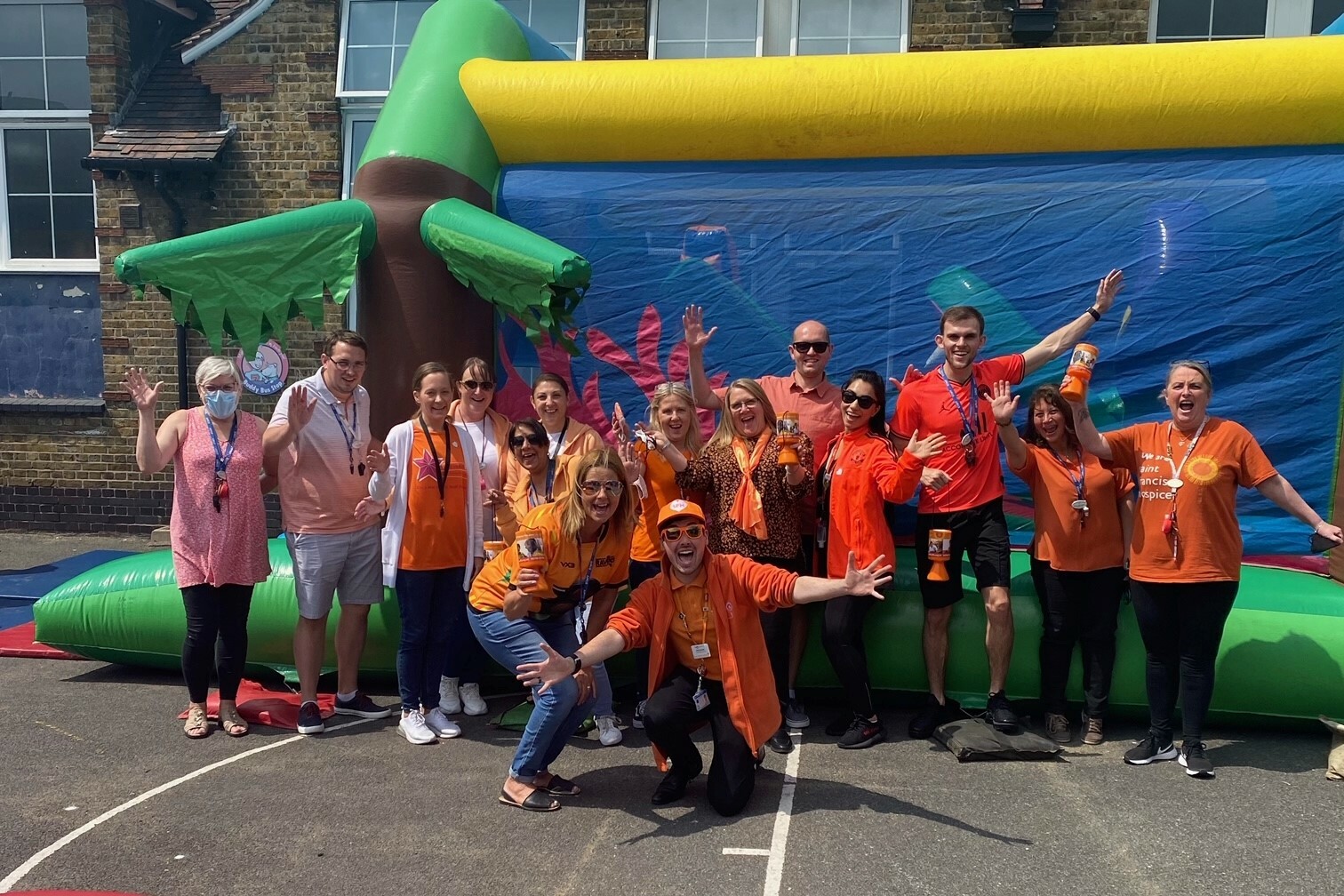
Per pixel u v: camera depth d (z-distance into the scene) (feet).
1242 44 16.44
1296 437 16.42
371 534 15.55
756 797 12.73
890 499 13.51
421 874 10.75
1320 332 16.25
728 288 17.80
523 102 18.12
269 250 16.34
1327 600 15.16
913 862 10.96
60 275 31.58
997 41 27.76
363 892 10.39
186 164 29.84
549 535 12.35
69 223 32.27
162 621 17.44
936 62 17.13
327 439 15.12
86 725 15.53
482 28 20.01
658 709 12.14
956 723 14.74
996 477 14.71
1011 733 14.35
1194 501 13.11
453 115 17.98
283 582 17.34
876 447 14.14
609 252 18.06
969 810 12.31
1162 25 27.78
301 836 11.67
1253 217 16.29
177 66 32.01
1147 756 13.79
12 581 24.98
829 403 15.51
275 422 14.99
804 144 17.49
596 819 12.14
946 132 17.01
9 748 14.51
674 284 17.93
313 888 10.46
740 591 12.17
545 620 12.92
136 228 30.68
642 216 17.94
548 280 15.28
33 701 16.72
